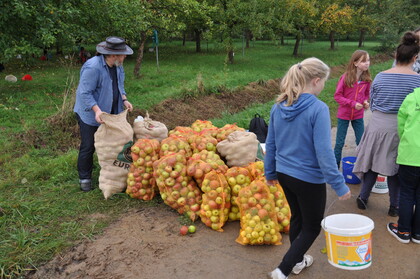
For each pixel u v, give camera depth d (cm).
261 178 404
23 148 644
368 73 522
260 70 1791
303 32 2759
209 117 940
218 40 2120
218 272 345
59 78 1384
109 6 1163
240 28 2058
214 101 1048
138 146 476
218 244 391
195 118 912
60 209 454
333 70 2105
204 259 365
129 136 489
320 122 267
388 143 406
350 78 515
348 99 527
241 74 1534
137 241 396
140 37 1391
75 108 491
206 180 420
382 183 502
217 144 484
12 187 506
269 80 1408
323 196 292
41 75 1477
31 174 537
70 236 399
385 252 369
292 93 279
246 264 357
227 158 465
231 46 2047
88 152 493
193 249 382
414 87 391
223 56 2486
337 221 326
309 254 370
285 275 302
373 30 3416
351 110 533
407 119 361
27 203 457
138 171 476
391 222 416
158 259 366
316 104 271
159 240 398
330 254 305
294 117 278
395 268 344
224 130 512
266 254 373
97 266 355
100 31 1252
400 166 371
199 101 1019
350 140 761
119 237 402
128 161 491
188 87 1081
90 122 485
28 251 367
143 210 462
